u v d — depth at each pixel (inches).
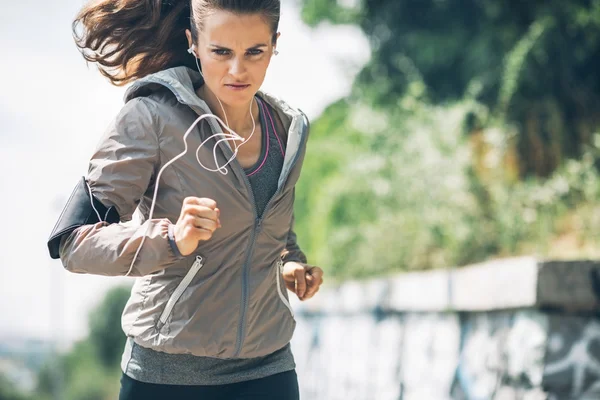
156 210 121.7
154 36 132.5
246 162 125.3
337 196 466.0
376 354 369.7
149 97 120.7
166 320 122.3
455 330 281.0
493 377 247.8
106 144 118.0
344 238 437.4
